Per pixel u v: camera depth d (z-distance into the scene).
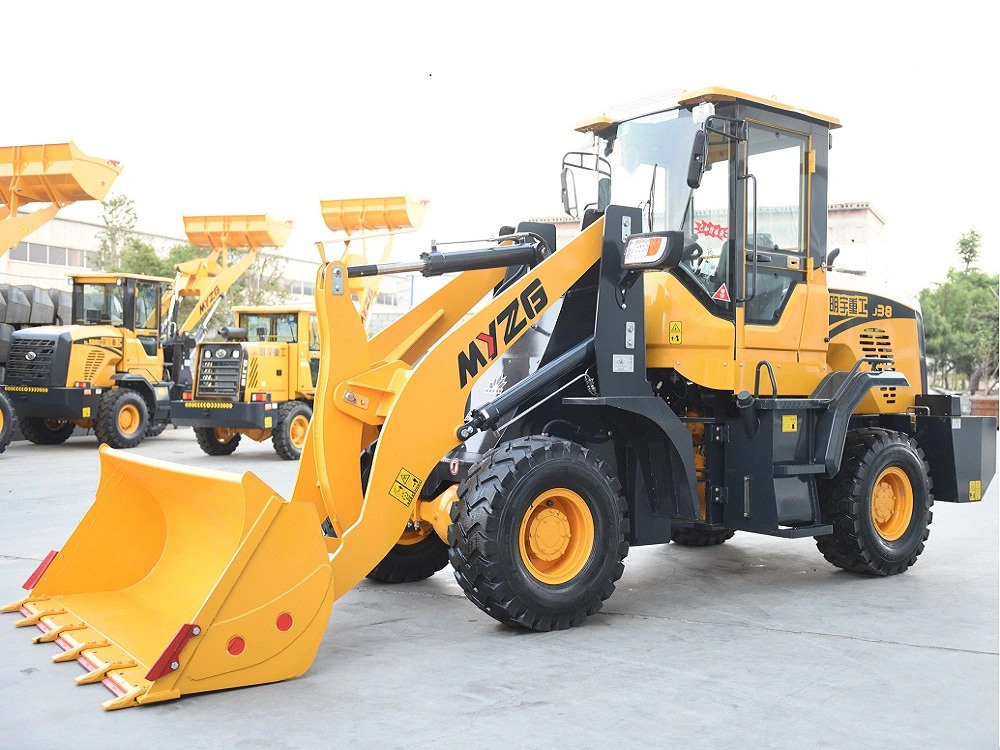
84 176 13.57
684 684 3.75
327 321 4.62
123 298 14.70
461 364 4.62
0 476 10.59
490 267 5.19
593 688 3.70
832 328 6.26
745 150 5.42
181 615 4.31
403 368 4.79
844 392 5.66
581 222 5.76
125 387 14.62
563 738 3.18
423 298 5.61
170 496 4.56
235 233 17.22
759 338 5.53
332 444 4.61
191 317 16.84
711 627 4.66
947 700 3.58
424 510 5.02
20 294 15.73
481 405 5.32
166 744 3.12
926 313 28.50
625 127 5.69
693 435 5.61
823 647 4.30
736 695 3.62
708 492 5.48
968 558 6.59
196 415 12.98
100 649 3.99
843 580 5.85
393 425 4.41
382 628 4.61
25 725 3.29
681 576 5.98
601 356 4.95
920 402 6.70
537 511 4.58
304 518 3.83
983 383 29.12
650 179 5.54
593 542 4.67
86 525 4.79
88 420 14.28
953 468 6.51
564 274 4.97
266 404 12.91
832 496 5.84
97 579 4.81
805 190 5.86
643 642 4.37
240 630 3.67
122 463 4.65
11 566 5.89
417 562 5.67
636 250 4.85
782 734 3.23
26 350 13.84
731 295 5.42
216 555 4.34
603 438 5.27
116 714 3.39
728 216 5.41
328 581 3.88
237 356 13.12
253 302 27.73
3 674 3.80
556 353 5.13
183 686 3.56
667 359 5.27
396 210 15.89
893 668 3.98
